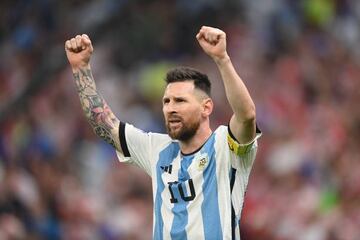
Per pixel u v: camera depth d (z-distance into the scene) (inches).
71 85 1544.0
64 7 1720.0
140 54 1708.9
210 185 688.4
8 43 1690.5
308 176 1482.5
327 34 1950.1
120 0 1499.8
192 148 700.0
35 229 1230.3
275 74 1772.9
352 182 1429.6
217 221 681.6
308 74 1827.0
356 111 1772.9
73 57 742.5
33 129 1430.9
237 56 1777.8
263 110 1656.0
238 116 677.3
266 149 1541.6
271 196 1419.8
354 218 1366.9
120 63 1695.4
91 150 1472.7
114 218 1341.0
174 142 714.8
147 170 720.3
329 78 1861.5
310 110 1737.2
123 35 1701.5
